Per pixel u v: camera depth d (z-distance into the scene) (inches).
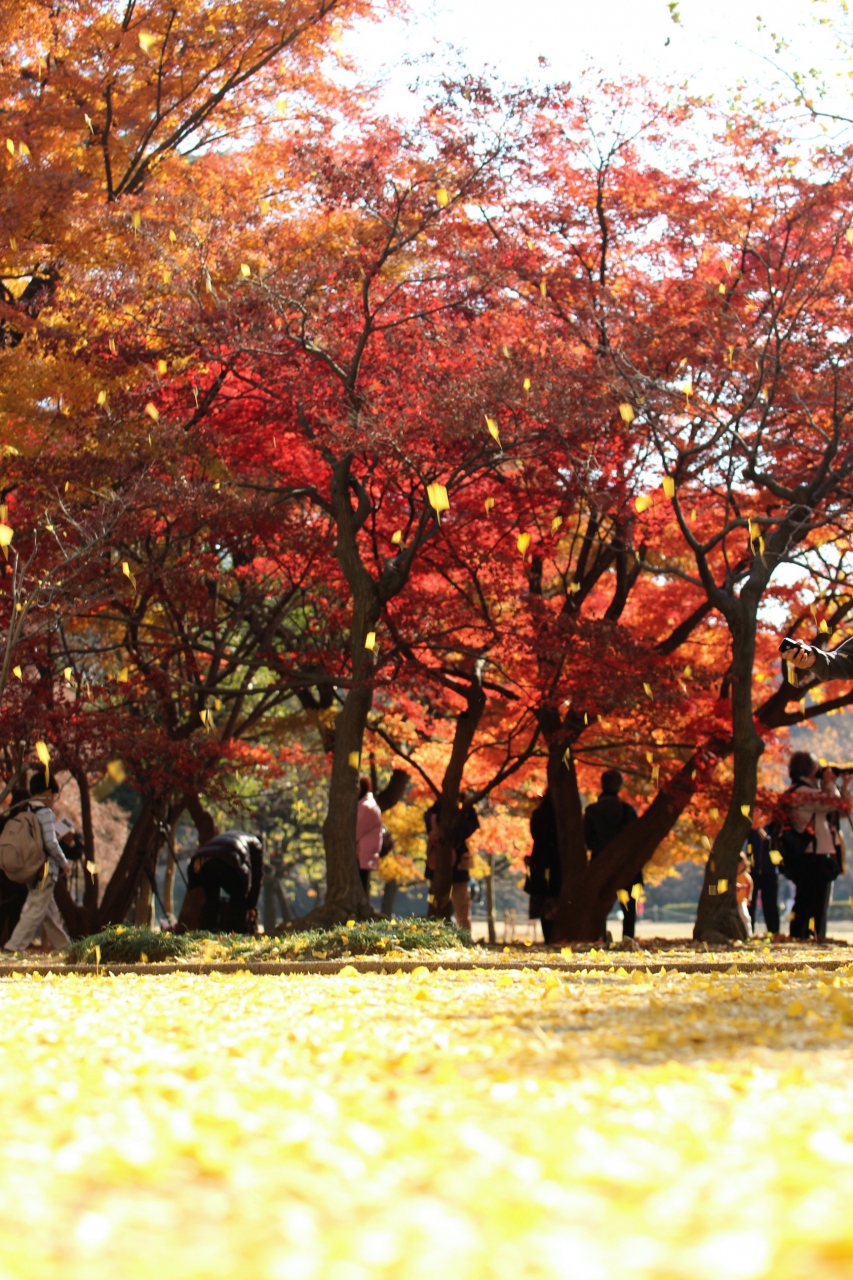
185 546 679.1
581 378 518.3
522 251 585.6
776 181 589.9
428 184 531.2
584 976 286.2
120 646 621.3
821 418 589.0
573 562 720.3
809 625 642.8
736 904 522.6
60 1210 77.2
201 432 543.8
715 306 566.3
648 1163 89.8
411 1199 80.5
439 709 711.1
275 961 381.1
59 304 576.7
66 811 1065.5
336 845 501.4
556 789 613.6
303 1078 133.8
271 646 709.9
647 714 576.4
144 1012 203.8
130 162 688.4
